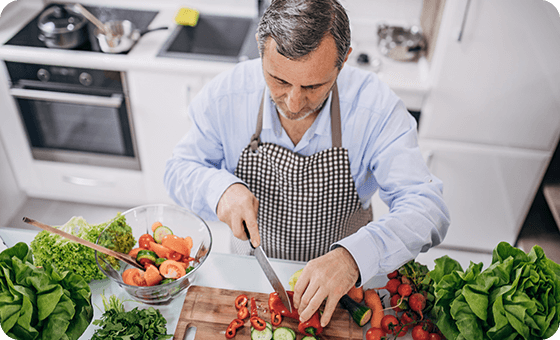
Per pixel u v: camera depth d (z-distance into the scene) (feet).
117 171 8.76
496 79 6.66
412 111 7.37
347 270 3.42
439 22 6.71
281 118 4.20
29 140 8.45
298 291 3.38
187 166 4.43
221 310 3.67
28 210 9.11
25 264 3.15
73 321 3.20
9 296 3.02
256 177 4.51
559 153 7.08
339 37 2.85
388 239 3.59
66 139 8.40
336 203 4.53
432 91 6.99
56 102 7.86
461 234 8.29
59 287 3.11
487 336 3.08
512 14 6.08
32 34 7.75
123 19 8.45
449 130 7.31
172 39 7.85
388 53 7.61
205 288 3.82
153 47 7.64
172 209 3.97
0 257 3.18
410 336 3.51
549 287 3.05
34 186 9.14
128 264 3.73
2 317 2.94
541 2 5.91
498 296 3.03
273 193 4.55
